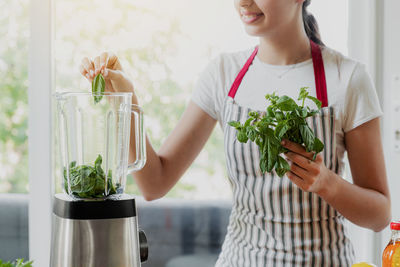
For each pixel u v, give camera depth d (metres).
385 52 1.73
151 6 1.99
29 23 1.86
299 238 1.16
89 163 0.83
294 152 0.97
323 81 1.19
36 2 1.85
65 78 1.97
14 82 2.04
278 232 1.17
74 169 0.83
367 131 1.16
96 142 0.82
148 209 2.31
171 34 1.99
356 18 1.75
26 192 2.10
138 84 2.02
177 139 1.31
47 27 1.85
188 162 1.32
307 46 1.23
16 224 2.11
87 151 0.82
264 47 1.24
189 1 1.97
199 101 1.30
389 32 1.72
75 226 0.82
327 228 1.16
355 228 1.76
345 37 1.76
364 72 1.18
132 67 2.01
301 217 1.15
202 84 1.31
